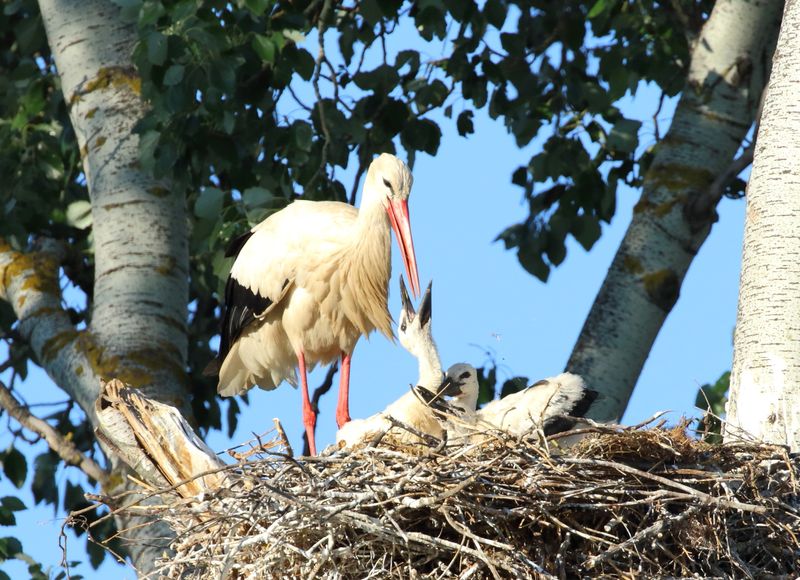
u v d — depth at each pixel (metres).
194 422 12.09
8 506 14.16
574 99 14.48
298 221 12.23
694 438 8.46
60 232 16.14
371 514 7.83
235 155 13.41
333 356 12.69
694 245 12.77
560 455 8.03
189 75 12.45
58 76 15.55
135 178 13.30
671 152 13.17
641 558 7.66
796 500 8.09
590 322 12.60
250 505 7.96
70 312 16.61
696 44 13.62
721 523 7.83
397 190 11.72
